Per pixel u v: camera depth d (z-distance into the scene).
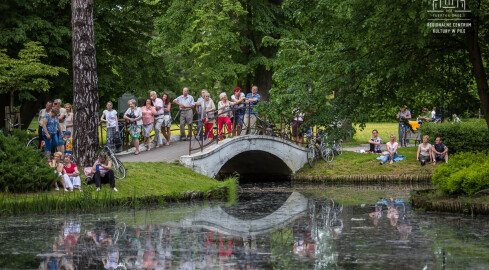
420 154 35.84
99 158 24.22
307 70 29.36
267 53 43.84
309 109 28.53
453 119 39.41
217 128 32.62
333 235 17.58
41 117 27.75
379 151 38.69
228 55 42.59
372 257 14.56
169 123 33.88
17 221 19.92
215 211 22.75
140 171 26.91
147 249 15.61
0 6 35.59
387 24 24.22
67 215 21.33
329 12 27.86
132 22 43.00
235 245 16.16
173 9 41.97
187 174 28.89
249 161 37.88
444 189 23.41
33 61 32.94
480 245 15.84
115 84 41.88
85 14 25.42
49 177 22.75
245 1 41.75
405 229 18.41
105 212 22.14
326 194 28.78
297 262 14.14
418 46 23.62
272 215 21.80
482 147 36.53
